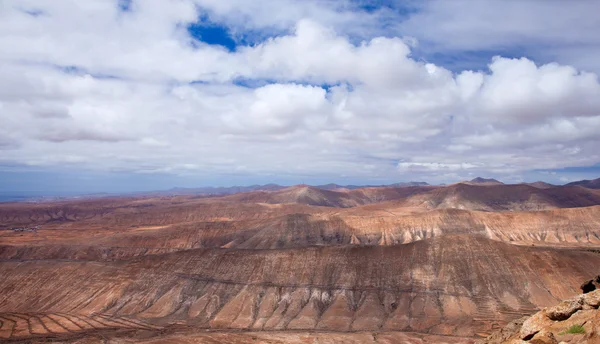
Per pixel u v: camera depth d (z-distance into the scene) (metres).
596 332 23.41
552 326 27.27
